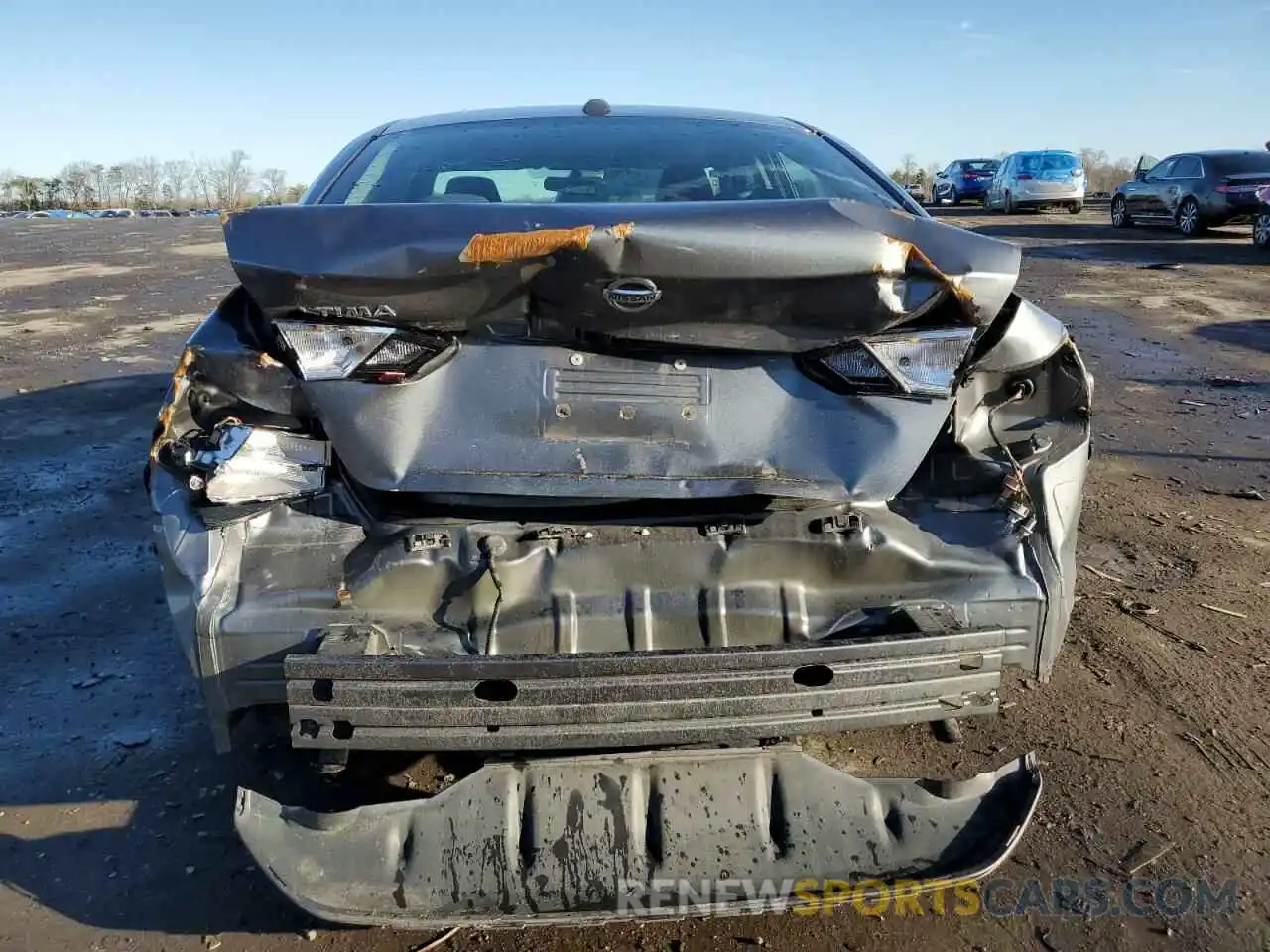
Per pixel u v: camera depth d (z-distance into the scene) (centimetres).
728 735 200
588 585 226
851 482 225
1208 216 1773
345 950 223
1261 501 498
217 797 272
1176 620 371
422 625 223
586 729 197
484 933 228
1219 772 284
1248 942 226
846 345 224
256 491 221
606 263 206
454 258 205
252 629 215
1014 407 247
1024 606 231
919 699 209
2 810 267
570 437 224
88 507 493
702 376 228
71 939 226
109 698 322
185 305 1149
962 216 2478
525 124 331
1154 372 783
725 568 228
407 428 222
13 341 927
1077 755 291
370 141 330
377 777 275
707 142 320
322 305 215
